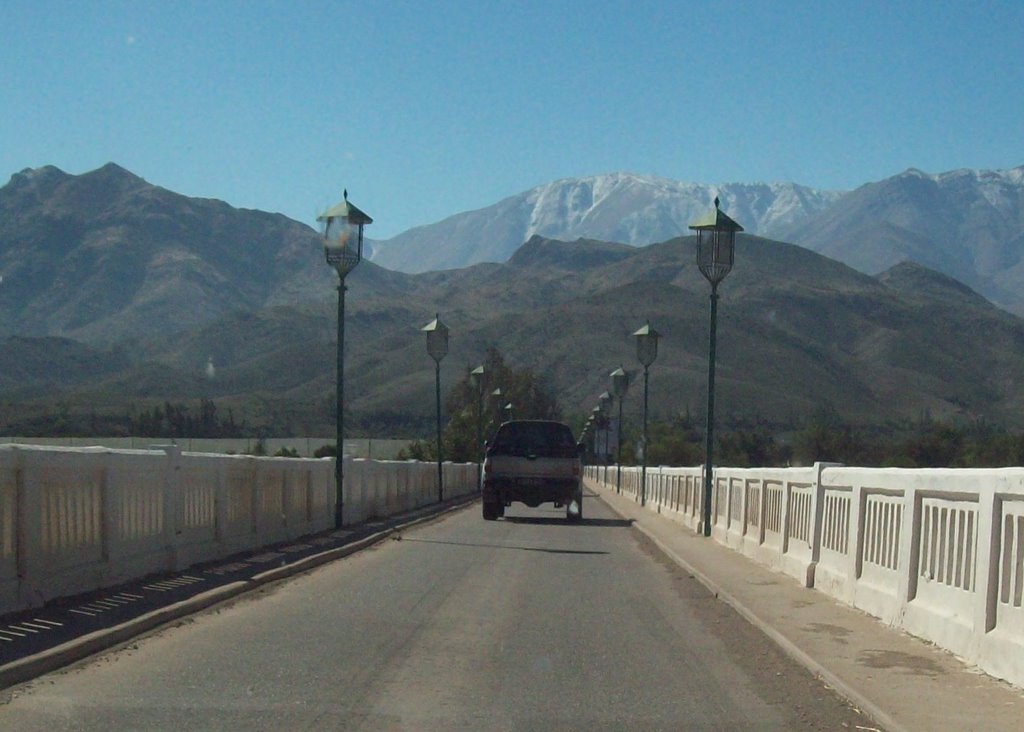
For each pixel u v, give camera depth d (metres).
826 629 10.99
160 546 13.69
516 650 10.10
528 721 7.48
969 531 9.40
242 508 17.17
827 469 14.30
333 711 7.60
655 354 38.47
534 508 40.12
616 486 61.69
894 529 11.41
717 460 73.69
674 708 7.96
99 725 7.11
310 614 11.91
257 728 7.12
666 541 22.48
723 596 13.80
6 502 10.04
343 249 23.19
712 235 23.62
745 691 8.58
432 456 65.38
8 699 7.72
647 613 12.72
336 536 21.55
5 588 9.95
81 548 11.58
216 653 9.58
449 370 111.62
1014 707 7.70
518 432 31.03
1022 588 8.30
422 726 7.27
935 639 9.92
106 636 9.67
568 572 16.89
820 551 14.41
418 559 18.31
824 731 7.35
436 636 10.69
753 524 19.28
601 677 9.01
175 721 7.25
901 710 7.61
